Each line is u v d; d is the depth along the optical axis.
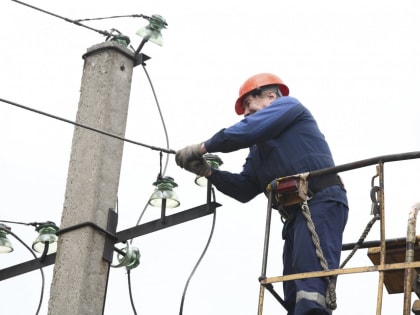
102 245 10.89
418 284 9.15
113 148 11.34
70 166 11.30
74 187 11.16
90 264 10.73
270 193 9.79
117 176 11.27
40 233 11.94
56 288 10.70
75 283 10.60
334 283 9.16
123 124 11.51
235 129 9.84
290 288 9.85
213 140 9.98
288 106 9.94
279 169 9.92
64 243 10.89
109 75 11.58
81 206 11.02
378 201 9.30
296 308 9.21
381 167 9.33
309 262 9.44
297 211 9.72
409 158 9.23
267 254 9.45
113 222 11.03
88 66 11.73
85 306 10.53
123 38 11.91
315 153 9.89
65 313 10.51
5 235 12.25
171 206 11.51
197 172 10.41
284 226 9.91
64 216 11.07
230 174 10.58
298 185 9.59
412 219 9.03
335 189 9.75
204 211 11.12
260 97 10.60
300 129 9.96
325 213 9.63
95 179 11.08
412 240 8.95
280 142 9.96
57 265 10.82
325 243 9.51
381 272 8.87
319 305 9.12
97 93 11.53
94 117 11.41
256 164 10.15
